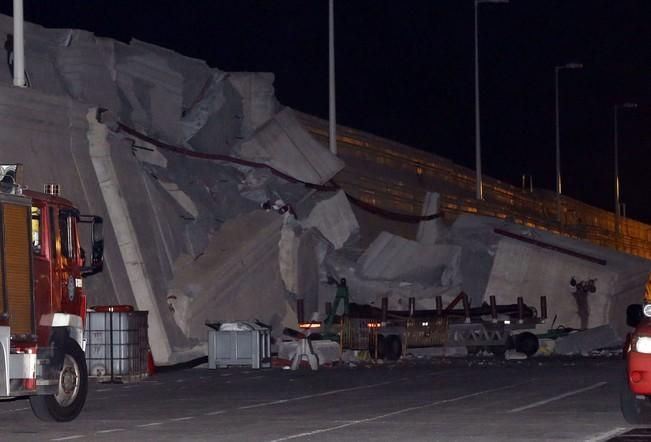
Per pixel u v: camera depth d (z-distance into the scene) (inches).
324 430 684.1
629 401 684.7
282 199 1705.2
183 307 1385.3
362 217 2036.2
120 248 1350.9
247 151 1764.3
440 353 1603.1
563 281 1820.9
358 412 786.2
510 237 1846.7
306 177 1771.7
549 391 936.9
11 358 716.0
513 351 1568.7
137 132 1491.1
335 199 1754.4
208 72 1786.4
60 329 763.4
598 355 1620.3
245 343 1272.1
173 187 1505.9
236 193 1653.5
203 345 1378.0
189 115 1718.8
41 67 1437.0
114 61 1569.9
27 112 1252.5
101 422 751.1
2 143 1213.1
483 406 815.7
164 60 1664.6
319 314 1590.8
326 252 1724.9
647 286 692.1
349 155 2140.7
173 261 1425.9
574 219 3572.8
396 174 2290.8
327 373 1193.4
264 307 1525.6
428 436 647.8
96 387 1023.0
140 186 1411.2
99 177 1362.0
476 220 1908.2
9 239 718.5
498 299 1819.6
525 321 1567.4
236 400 890.1
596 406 807.1
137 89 1604.3
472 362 1416.1
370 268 1771.7
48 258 763.4
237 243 1505.9
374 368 1283.2
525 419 727.7
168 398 915.4
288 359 1333.7
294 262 1601.9
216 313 1429.6
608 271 1812.3
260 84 1857.8
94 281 1274.6
